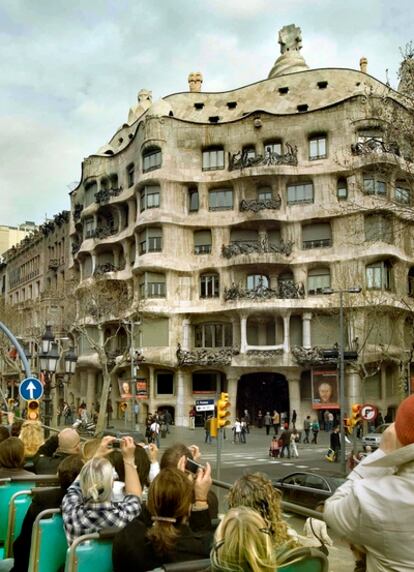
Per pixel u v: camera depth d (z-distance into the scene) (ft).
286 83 193.77
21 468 23.36
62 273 248.73
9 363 183.83
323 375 165.07
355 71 190.90
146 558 14.08
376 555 10.74
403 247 168.96
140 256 183.93
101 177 213.25
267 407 184.85
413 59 69.92
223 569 11.39
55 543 17.60
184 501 14.15
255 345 176.24
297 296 170.30
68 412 184.75
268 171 176.04
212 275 182.50
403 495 10.28
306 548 12.58
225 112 198.29
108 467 16.44
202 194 185.26
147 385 180.86
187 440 141.69
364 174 164.96
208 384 181.06
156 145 185.06
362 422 127.75
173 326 179.32
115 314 186.70
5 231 368.68
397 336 166.81
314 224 176.04
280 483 57.93
